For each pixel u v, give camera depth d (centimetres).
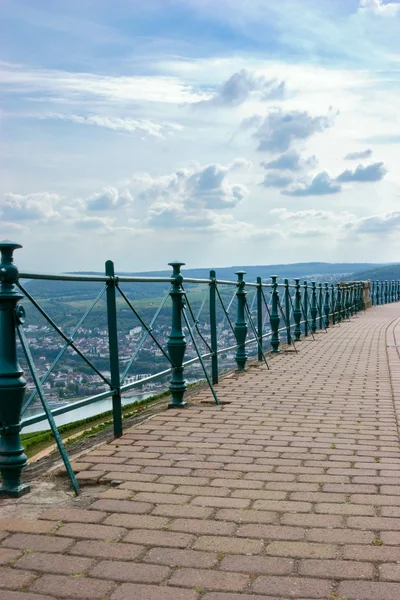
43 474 409
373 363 977
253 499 357
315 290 1606
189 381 672
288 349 1197
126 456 450
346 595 248
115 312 512
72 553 288
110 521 325
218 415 595
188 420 573
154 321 594
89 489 384
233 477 399
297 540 299
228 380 821
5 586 258
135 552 288
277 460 438
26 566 275
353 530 311
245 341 921
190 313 686
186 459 442
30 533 310
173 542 298
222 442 489
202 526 317
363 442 488
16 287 389
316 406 636
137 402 838
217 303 809
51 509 344
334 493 367
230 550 289
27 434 760
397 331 1612
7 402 365
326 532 308
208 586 257
